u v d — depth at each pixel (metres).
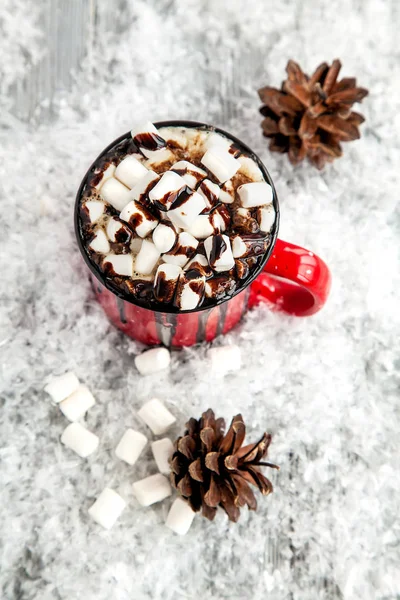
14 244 0.46
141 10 0.50
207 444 0.42
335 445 0.46
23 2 0.49
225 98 0.50
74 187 0.47
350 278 0.48
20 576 0.43
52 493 0.44
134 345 0.46
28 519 0.44
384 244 0.49
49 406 0.45
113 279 0.38
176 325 0.42
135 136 0.39
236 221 0.39
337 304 0.47
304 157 0.47
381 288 0.48
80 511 0.44
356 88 0.46
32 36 0.49
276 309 0.47
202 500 0.42
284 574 0.44
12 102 0.48
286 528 0.45
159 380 0.45
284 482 0.45
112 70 0.49
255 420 0.45
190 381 0.46
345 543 0.44
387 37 0.51
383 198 0.49
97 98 0.49
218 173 0.39
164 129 0.40
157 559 0.43
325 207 0.48
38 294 0.46
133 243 0.38
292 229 0.47
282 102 0.46
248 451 0.43
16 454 0.44
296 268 0.40
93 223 0.39
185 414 0.45
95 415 0.45
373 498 0.45
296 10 0.51
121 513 0.44
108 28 0.50
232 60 0.50
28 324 0.46
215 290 0.38
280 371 0.46
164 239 0.37
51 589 0.43
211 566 0.44
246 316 0.47
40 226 0.46
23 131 0.48
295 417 0.46
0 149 0.47
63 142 0.48
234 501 0.41
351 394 0.47
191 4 0.51
